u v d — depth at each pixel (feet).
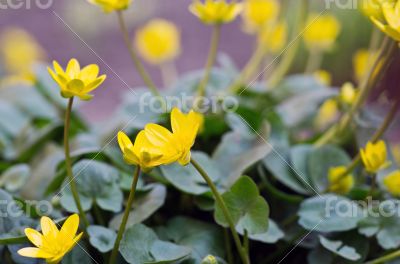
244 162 2.10
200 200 2.06
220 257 2.01
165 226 2.08
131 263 1.89
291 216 2.12
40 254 1.78
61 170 2.08
